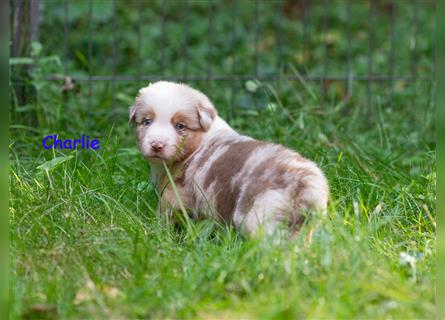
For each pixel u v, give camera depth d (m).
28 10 12.66
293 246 6.98
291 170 7.46
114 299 6.56
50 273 7.02
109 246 7.38
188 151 8.53
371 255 7.08
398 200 8.99
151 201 9.25
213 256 7.12
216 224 8.05
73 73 15.55
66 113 12.59
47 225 7.85
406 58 17.66
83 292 6.66
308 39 18.50
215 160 8.23
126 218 8.20
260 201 7.44
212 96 13.84
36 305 6.50
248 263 6.88
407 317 6.16
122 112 13.05
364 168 10.19
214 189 8.06
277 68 16.80
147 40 17.73
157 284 6.70
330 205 7.96
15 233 7.60
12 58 12.34
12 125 11.59
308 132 11.68
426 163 10.66
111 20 17.91
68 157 9.25
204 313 6.31
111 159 10.07
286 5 19.94
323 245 6.95
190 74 16.42
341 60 17.81
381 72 17.14
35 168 9.83
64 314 6.33
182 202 8.45
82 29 17.52
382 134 12.23
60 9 17.30
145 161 10.48
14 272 7.03
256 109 13.30
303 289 6.46
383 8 19.94
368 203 8.68
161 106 8.55
